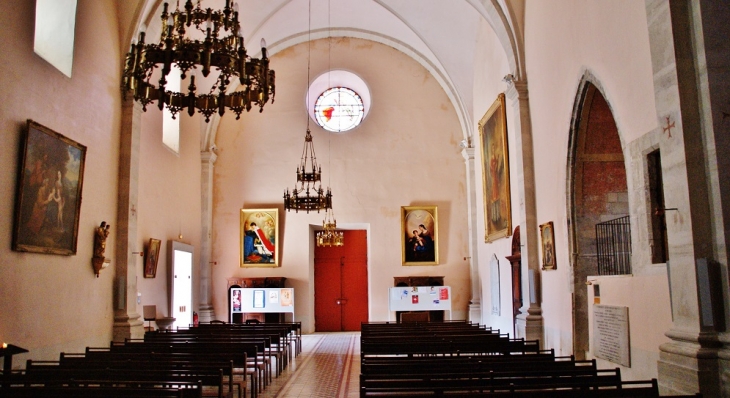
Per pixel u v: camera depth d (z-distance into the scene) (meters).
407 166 22.61
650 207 8.92
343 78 23.64
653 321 8.74
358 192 22.44
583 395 5.82
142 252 15.16
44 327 10.70
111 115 13.75
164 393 6.21
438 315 21.84
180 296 18.53
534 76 14.49
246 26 20.58
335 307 23.78
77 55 12.17
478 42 19.97
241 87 22.08
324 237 20.05
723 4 7.61
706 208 7.46
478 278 21.39
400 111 22.95
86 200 12.47
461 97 21.77
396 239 22.23
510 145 16.33
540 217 14.17
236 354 9.59
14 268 9.84
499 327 18.20
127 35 14.29
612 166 12.18
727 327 7.18
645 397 5.84
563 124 12.41
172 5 15.11
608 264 12.02
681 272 7.65
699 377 7.09
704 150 7.54
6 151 9.70
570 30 11.91
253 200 22.30
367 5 21.23
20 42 10.16
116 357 9.55
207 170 21.70
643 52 8.92
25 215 10.07
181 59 9.41
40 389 6.24
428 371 8.05
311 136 21.44
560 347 12.80
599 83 10.55
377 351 11.20
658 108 8.11
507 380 6.87
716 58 7.50
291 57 23.16
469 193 21.88
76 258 11.97
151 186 16.12
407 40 22.52
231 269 21.94
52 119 11.15
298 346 16.83
